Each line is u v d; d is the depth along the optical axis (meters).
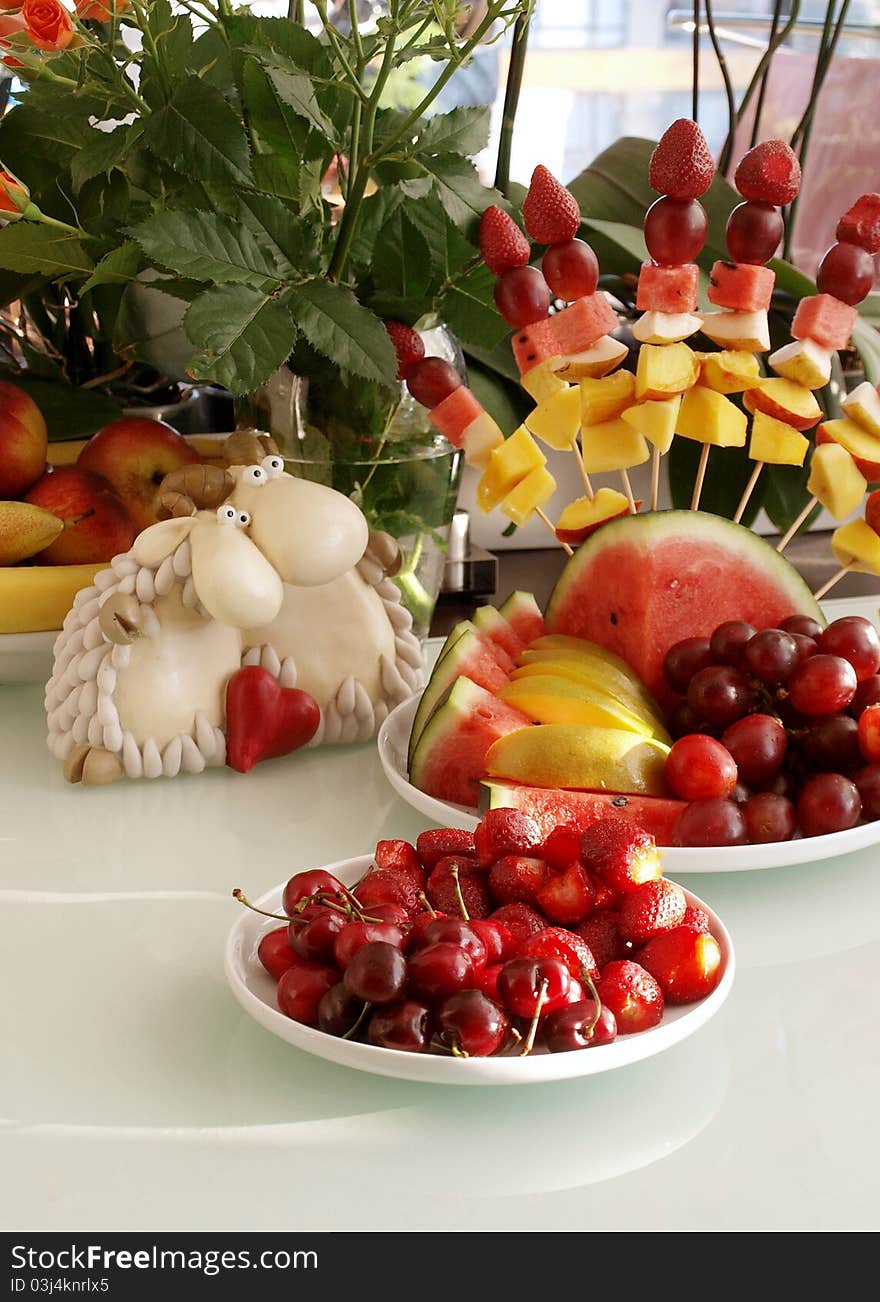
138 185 0.99
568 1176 0.53
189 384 1.43
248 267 0.90
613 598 0.93
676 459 1.37
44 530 0.98
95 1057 0.60
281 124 0.98
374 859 0.71
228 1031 0.62
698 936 0.60
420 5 0.91
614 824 0.63
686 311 0.90
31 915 0.72
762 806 0.76
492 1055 0.55
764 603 0.94
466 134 0.97
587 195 1.43
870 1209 0.51
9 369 1.25
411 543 1.04
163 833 0.83
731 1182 0.52
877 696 0.83
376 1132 0.55
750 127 2.05
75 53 0.92
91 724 0.88
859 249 0.90
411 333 0.97
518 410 1.34
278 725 0.92
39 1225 0.50
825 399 1.31
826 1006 0.65
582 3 2.39
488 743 0.83
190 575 0.86
